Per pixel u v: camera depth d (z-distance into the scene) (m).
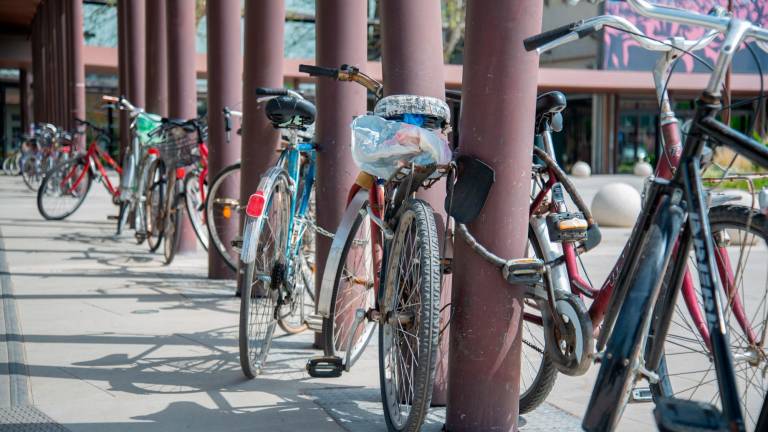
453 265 3.67
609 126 39.03
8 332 5.82
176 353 5.36
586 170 33.38
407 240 3.79
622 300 3.02
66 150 17.61
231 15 8.14
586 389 4.67
